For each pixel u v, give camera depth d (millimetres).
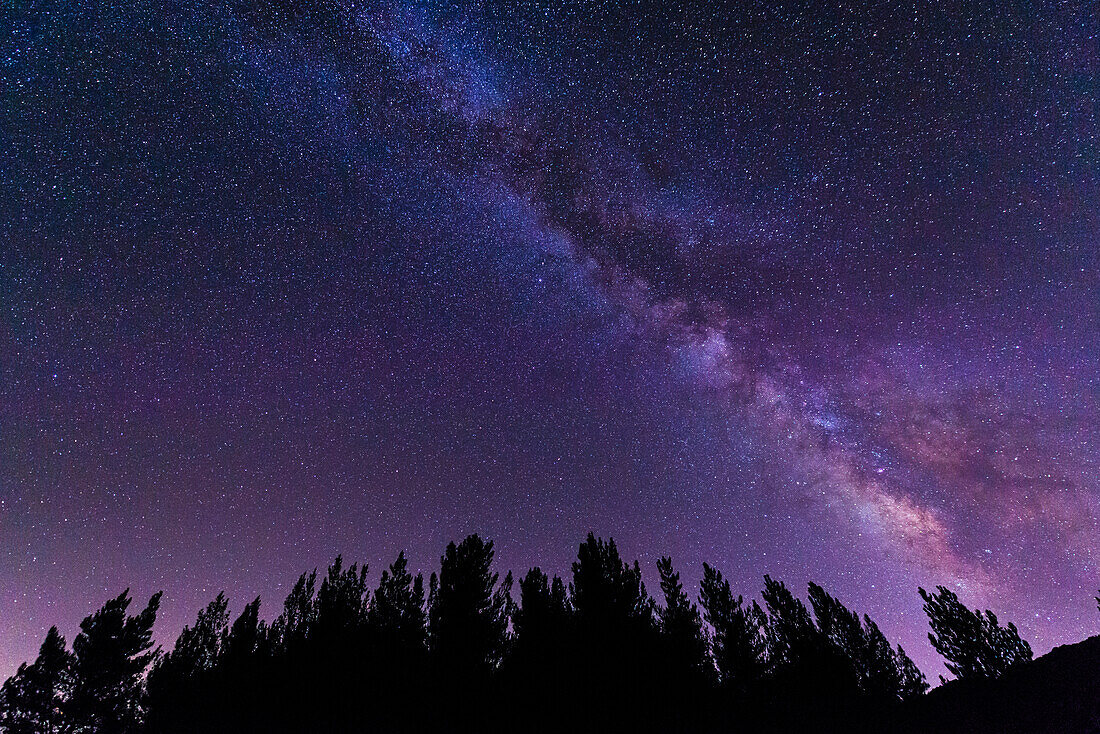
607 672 11297
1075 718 8461
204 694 11234
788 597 13453
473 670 11875
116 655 13023
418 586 13891
